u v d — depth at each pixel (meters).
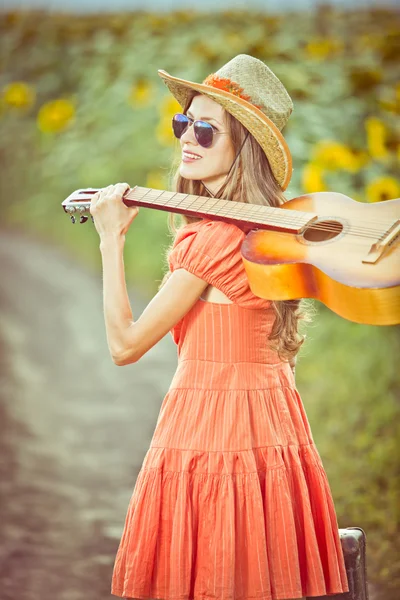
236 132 4.26
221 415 4.13
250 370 4.19
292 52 10.70
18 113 16.27
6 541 6.77
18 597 6.00
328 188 9.34
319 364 9.29
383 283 3.69
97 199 4.27
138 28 13.62
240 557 4.05
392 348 9.42
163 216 12.91
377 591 5.86
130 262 13.06
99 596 6.03
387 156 9.36
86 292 14.43
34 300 13.98
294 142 9.58
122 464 8.19
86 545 6.71
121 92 13.02
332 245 3.94
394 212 4.16
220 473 4.07
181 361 4.29
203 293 4.24
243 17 12.79
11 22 15.41
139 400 9.88
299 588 4.05
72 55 14.55
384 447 7.67
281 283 3.92
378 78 9.84
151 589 4.13
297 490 4.17
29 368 11.10
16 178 16.89
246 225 4.10
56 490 7.65
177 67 12.16
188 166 4.31
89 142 13.41
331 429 8.11
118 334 4.17
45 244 16.75
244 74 4.29
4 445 8.64
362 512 6.79
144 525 4.12
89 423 9.20
